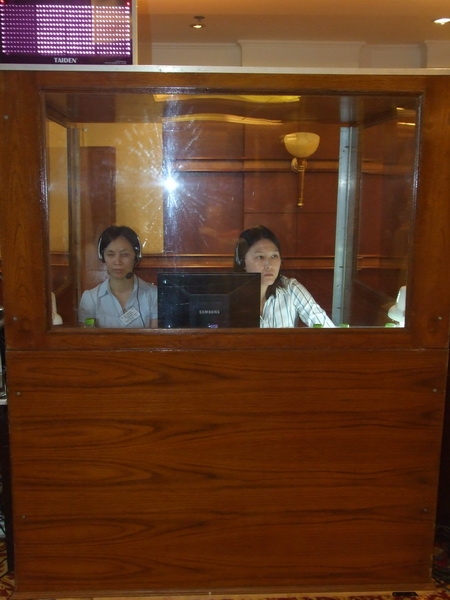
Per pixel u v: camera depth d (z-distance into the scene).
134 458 1.63
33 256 1.53
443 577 1.89
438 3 2.98
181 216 1.76
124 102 1.59
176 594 1.68
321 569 1.72
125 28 1.48
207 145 1.78
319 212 1.94
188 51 3.89
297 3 2.99
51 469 1.62
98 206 1.73
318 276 1.87
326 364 1.61
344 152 1.96
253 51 3.80
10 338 1.56
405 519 1.71
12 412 1.59
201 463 1.64
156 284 1.69
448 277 1.60
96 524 1.66
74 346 1.57
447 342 1.63
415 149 1.57
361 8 3.07
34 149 1.49
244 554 1.70
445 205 1.57
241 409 1.62
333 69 1.51
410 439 1.67
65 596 1.67
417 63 4.00
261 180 1.87
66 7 1.46
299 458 1.65
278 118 1.86
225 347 1.59
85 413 1.60
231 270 1.75
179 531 1.67
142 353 1.58
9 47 1.47
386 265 1.80
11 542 1.89
